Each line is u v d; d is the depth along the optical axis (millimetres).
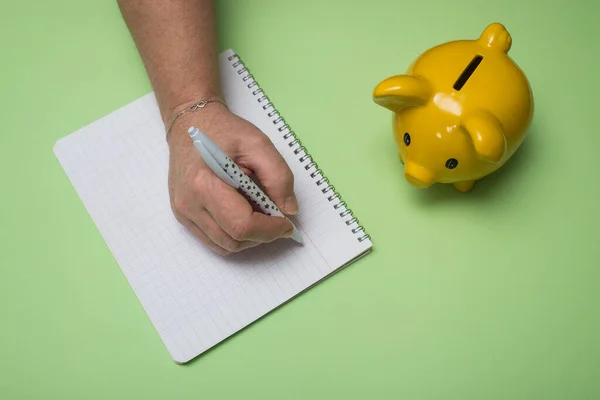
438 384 740
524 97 669
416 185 710
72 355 762
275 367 746
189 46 747
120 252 766
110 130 809
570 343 746
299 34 849
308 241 750
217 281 750
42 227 798
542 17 847
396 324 751
